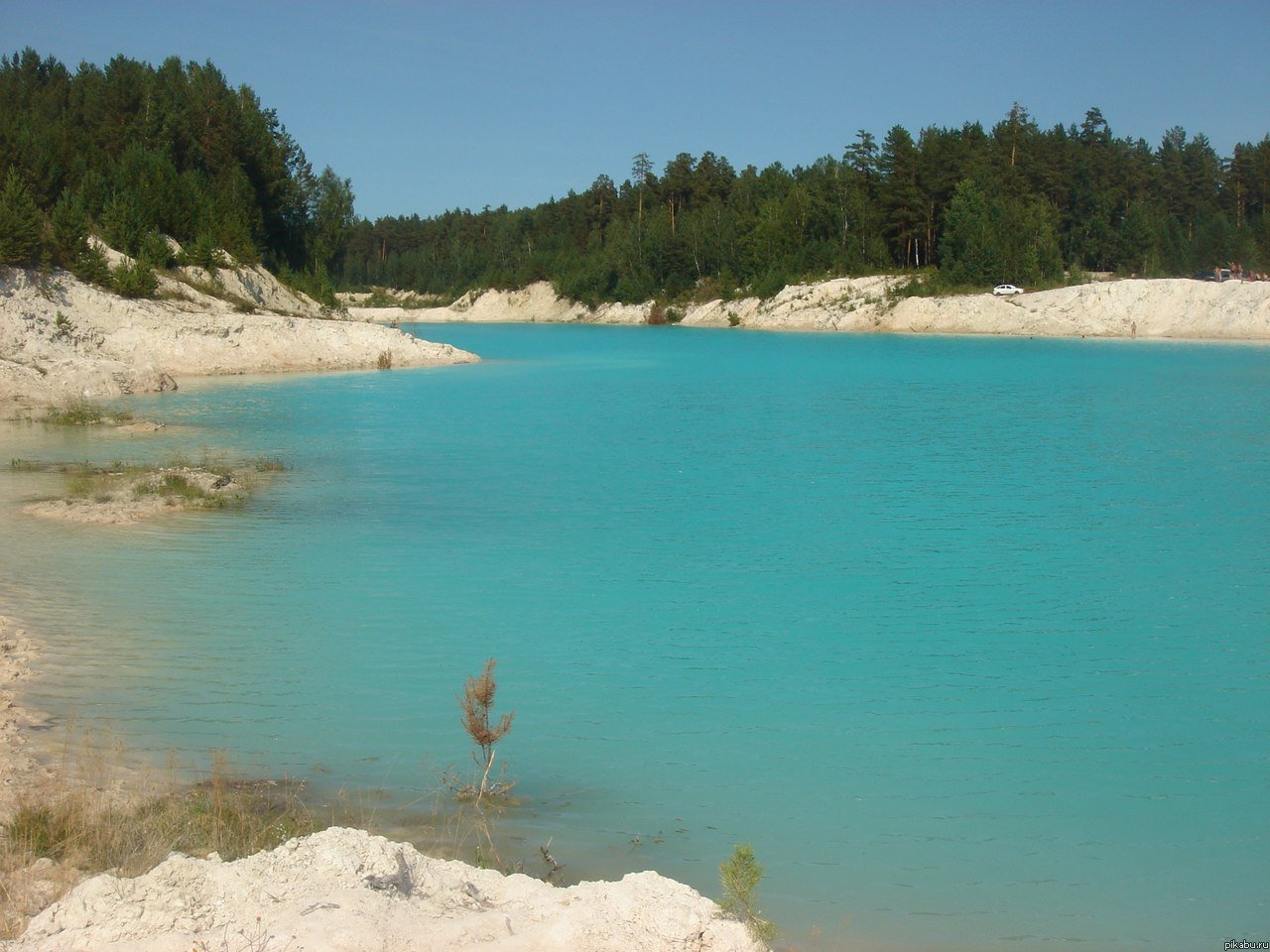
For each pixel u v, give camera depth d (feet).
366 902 19.67
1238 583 52.65
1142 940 23.47
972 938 23.36
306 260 279.49
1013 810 29.60
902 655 42.24
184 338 168.96
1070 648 43.32
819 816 29.07
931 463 89.51
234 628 44.73
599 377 181.16
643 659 41.68
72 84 283.18
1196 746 33.91
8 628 43.47
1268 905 24.95
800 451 96.37
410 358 199.52
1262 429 110.01
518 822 28.30
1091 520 67.26
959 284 342.03
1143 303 299.58
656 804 29.66
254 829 25.48
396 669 40.22
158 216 204.64
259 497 74.13
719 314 403.54
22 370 133.08
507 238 554.05
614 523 66.49
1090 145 430.61
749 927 20.74
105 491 73.36
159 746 32.48
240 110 264.31
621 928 20.03
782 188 447.01
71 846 23.40
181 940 18.21
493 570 54.85
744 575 54.24
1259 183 431.02
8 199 158.51
